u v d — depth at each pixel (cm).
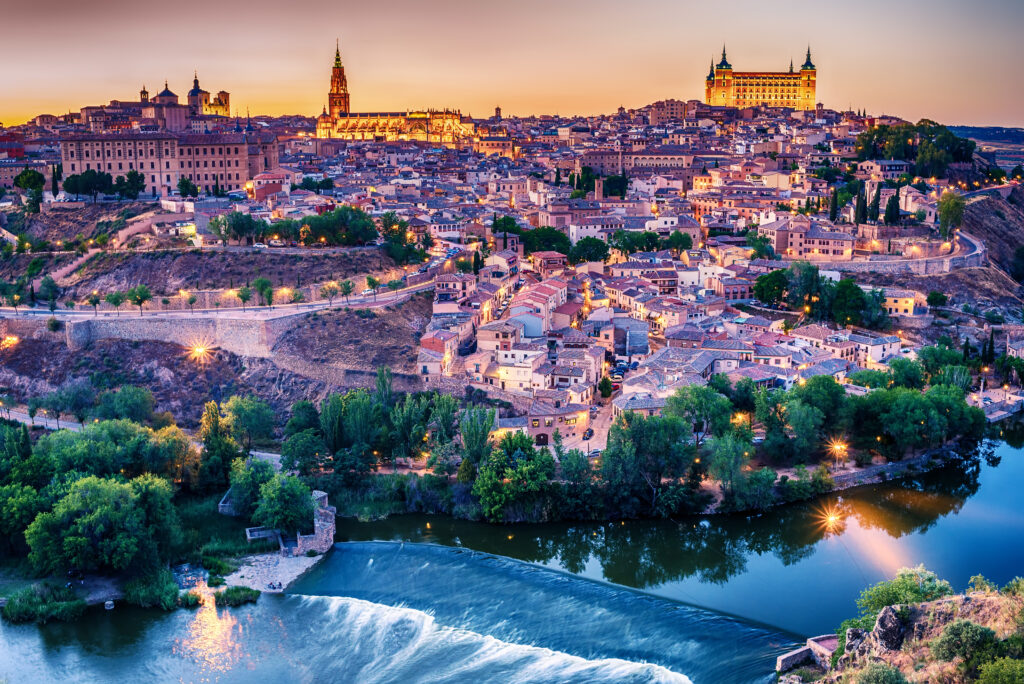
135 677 16175
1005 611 12938
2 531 19525
